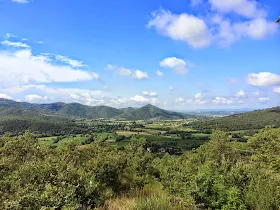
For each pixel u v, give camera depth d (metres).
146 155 19.33
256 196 10.52
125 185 12.98
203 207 9.96
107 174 11.91
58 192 6.95
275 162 19.20
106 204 8.69
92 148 14.41
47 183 7.38
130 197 10.62
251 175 12.58
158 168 20.95
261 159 30.05
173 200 10.12
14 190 7.12
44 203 6.46
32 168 7.76
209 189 10.21
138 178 13.95
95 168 11.77
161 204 8.23
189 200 9.86
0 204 6.23
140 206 7.95
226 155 30.02
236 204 9.83
